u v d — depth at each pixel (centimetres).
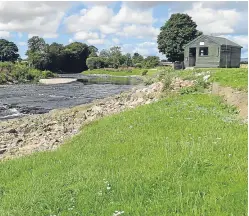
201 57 4778
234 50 4816
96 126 1859
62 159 1294
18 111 3288
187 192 758
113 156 1195
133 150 1227
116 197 803
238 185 750
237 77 2212
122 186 852
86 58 16050
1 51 16662
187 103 1972
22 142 1927
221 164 904
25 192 970
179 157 1009
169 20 6688
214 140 1174
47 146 1733
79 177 996
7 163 1390
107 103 2964
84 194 847
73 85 6806
